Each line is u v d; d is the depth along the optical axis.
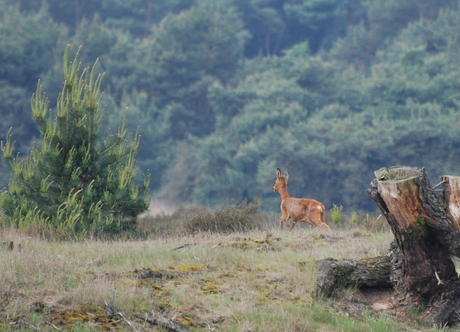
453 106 55.16
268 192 52.44
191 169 57.34
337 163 52.09
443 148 51.16
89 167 15.50
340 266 8.27
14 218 14.44
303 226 17.19
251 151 53.16
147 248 10.36
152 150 58.03
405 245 7.79
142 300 7.21
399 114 54.88
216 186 54.12
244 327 6.80
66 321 6.45
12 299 6.76
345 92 60.97
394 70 58.25
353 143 51.50
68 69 14.97
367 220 15.15
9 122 55.00
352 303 8.01
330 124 54.22
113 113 56.47
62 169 15.02
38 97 15.12
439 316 7.68
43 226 13.84
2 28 60.91
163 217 24.50
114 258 9.24
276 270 8.98
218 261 9.20
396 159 51.81
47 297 6.98
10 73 59.00
